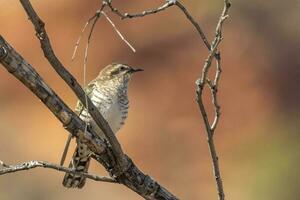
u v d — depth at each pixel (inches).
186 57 773.9
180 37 780.0
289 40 814.5
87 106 213.9
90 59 752.3
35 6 753.0
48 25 756.0
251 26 815.1
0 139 729.0
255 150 745.6
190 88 768.3
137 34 777.6
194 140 740.7
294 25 815.1
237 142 753.0
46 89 213.0
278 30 816.3
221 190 216.5
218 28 206.7
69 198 661.3
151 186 229.6
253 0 816.9
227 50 801.6
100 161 227.0
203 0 786.8
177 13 779.4
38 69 731.4
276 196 721.6
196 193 719.7
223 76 787.4
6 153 721.0
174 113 754.8
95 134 222.4
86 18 756.6
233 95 780.6
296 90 795.4
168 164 732.7
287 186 725.3
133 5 787.4
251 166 735.1
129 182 228.2
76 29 756.6
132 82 771.4
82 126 220.2
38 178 665.6
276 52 807.7
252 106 780.6
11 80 750.5
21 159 721.0
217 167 216.1
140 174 228.5
